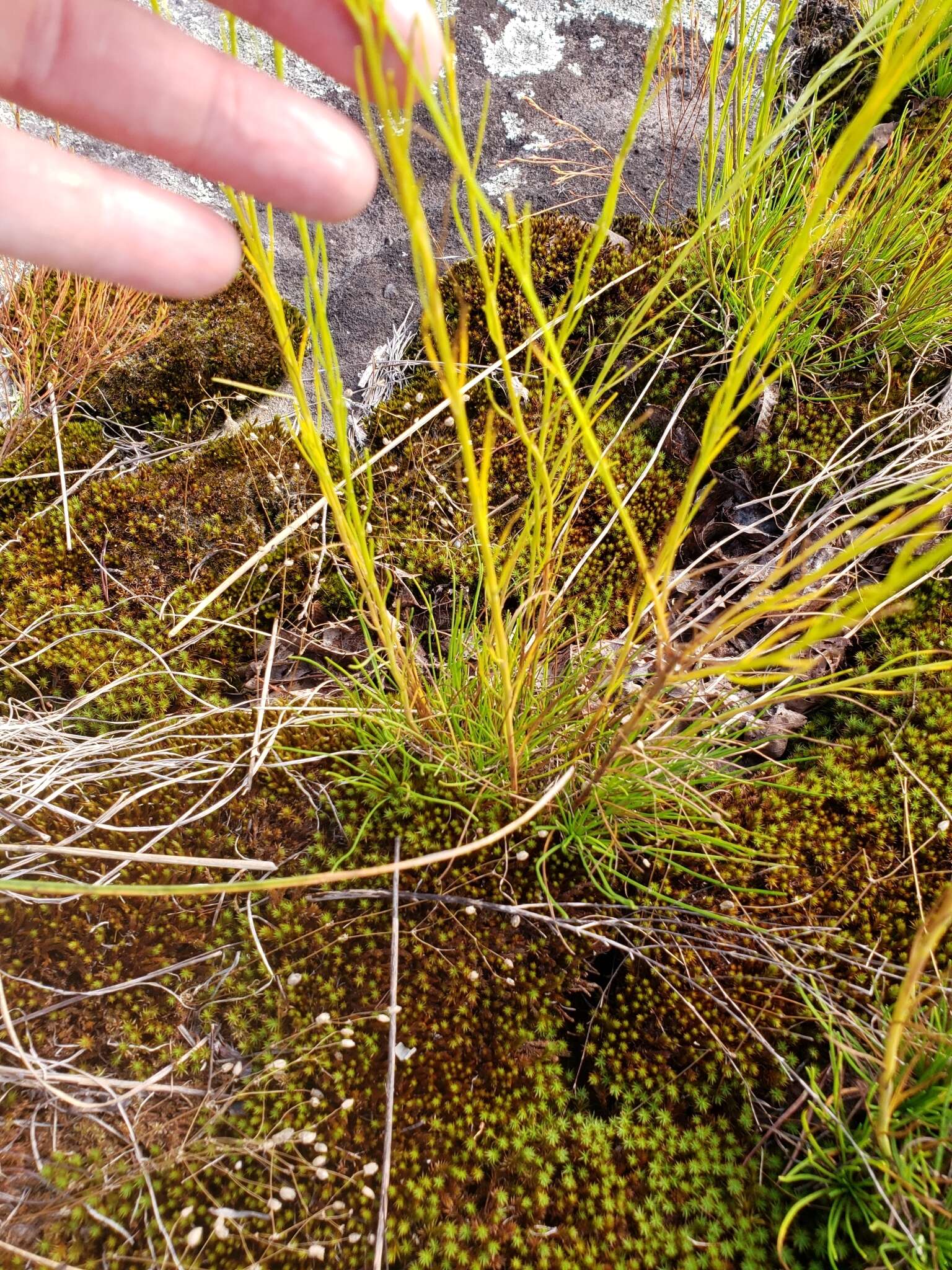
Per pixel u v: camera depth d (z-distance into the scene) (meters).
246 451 0.25
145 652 0.23
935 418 0.24
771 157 0.21
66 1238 0.16
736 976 0.19
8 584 0.24
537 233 0.27
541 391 0.25
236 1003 0.19
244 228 0.11
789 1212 0.16
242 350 0.27
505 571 0.16
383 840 0.20
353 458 0.25
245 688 0.24
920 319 0.24
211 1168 0.17
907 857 0.20
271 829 0.20
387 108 0.09
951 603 0.22
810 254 0.23
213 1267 0.16
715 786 0.21
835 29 0.29
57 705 0.23
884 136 0.28
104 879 0.19
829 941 0.19
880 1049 0.17
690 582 0.24
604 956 0.20
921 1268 0.15
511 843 0.20
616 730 0.19
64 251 0.15
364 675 0.23
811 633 0.12
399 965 0.19
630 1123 0.18
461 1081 0.18
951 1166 0.16
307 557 0.24
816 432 0.24
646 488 0.24
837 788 0.21
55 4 0.13
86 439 0.26
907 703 0.21
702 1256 0.17
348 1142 0.17
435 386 0.25
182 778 0.21
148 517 0.25
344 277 0.28
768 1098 0.18
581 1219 0.17
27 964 0.19
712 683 0.22
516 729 0.19
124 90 0.14
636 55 0.30
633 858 0.20
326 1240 0.17
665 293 0.26
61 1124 0.18
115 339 0.25
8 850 0.20
